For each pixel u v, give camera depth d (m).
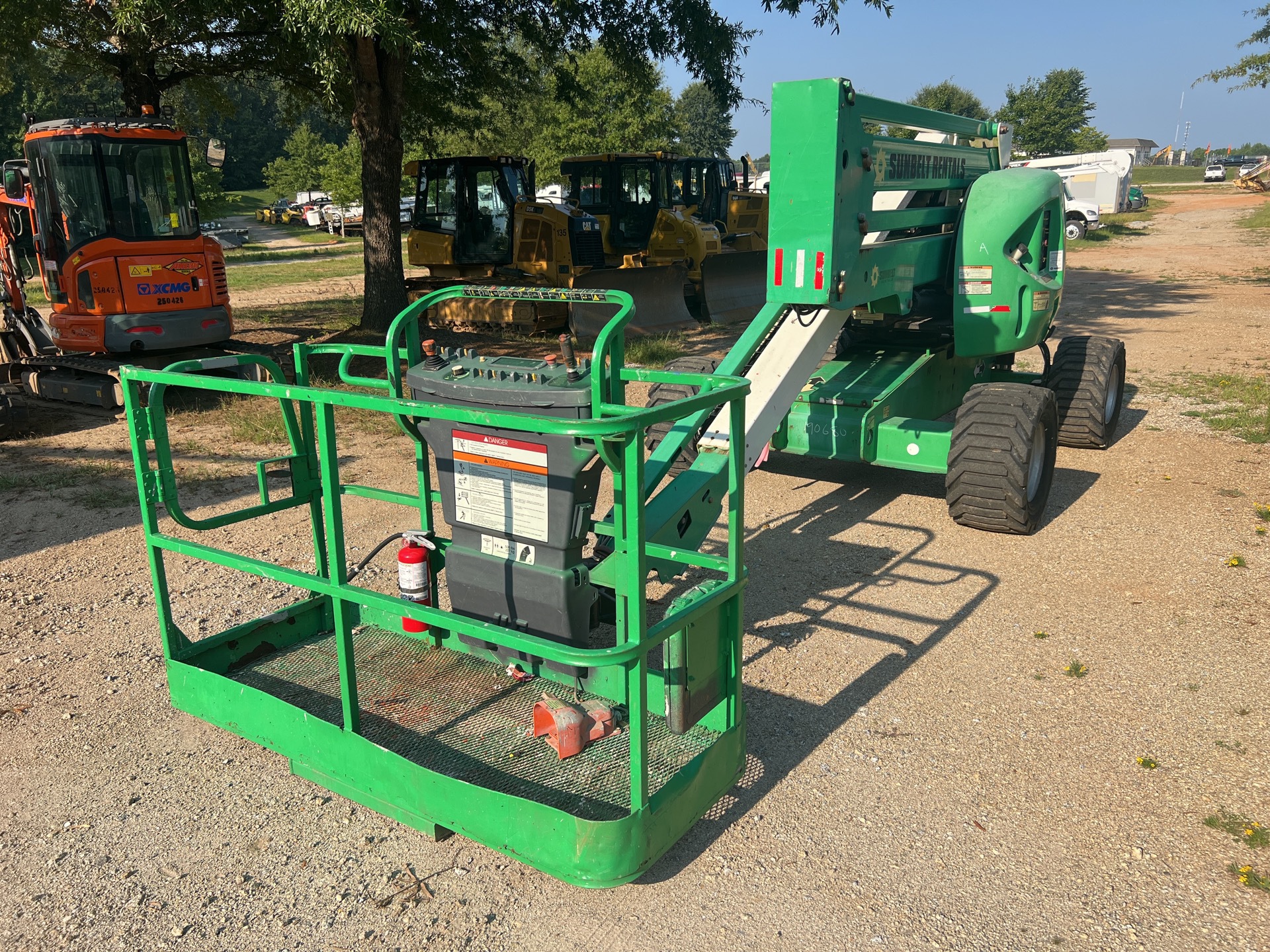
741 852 3.10
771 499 6.82
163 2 10.34
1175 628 4.60
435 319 16.03
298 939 2.75
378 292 13.96
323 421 3.05
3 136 40.94
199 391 10.41
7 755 3.71
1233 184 67.19
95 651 4.58
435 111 15.38
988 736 3.73
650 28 13.20
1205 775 3.45
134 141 9.71
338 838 3.20
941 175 6.07
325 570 4.39
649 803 2.81
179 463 7.88
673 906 2.86
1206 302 17.11
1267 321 14.59
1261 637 4.48
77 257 9.59
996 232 5.90
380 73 13.02
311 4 8.47
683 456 6.14
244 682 3.94
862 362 6.89
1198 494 6.58
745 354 4.99
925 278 6.02
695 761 3.07
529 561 3.41
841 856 3.07
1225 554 5.50
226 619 4.87
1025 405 5.56
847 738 3.74
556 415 3.17
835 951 2.67
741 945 2.70
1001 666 4.29
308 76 14.07
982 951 2.66
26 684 4.27
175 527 6.30
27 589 5.34
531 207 15.07
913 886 2.92
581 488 3.22
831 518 6.37
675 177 18.64
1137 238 32.19
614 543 3.80
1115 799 3.33
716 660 3.19
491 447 3.34
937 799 3.34
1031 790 3.38
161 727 3.91
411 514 6.47
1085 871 2.98
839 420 6.11
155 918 2.84
